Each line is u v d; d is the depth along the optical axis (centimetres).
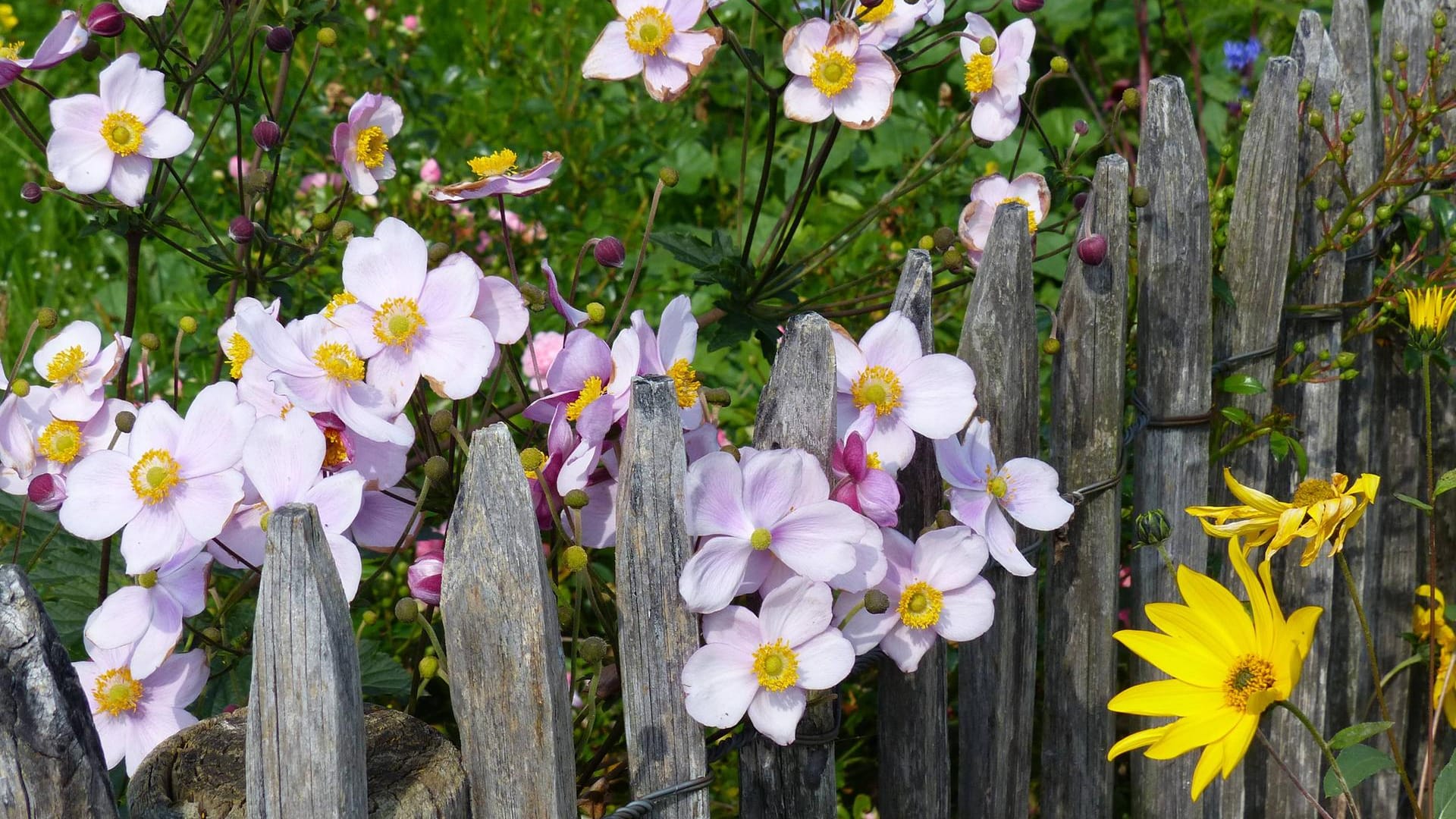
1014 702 167
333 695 140
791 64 170
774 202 257
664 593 148
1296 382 177
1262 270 172
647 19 169
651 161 262
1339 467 186
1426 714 193
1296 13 261
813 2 181
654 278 235
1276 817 184
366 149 169
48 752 139
